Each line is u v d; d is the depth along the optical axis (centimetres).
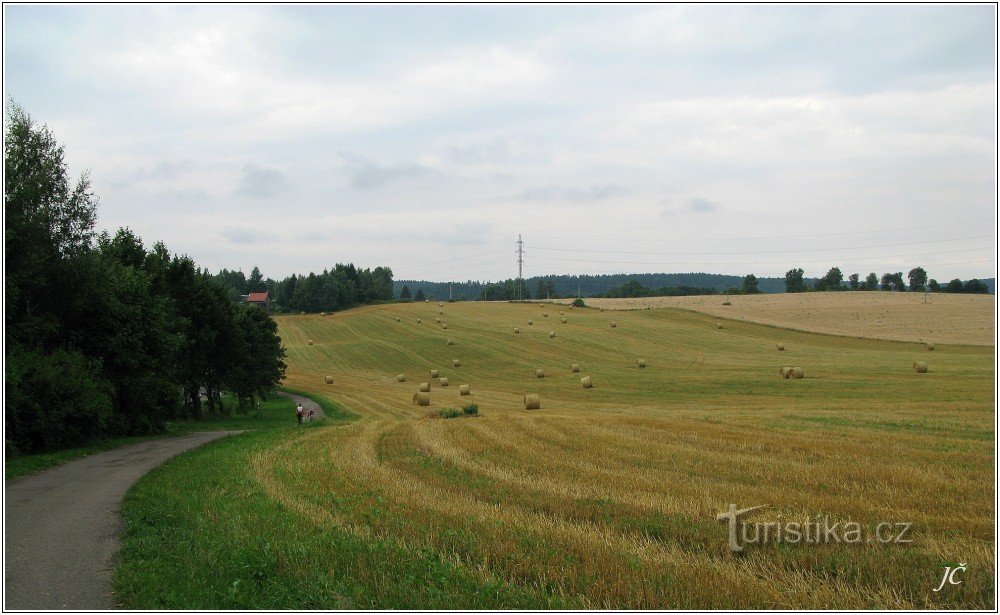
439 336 8231
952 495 1095
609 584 728
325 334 9094
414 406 4216
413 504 1116
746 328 8119
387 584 731
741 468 1388
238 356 4434
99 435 2497
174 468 1662
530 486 1256
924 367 4456
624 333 7956
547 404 3959
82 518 1095
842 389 3816
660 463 1484
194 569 786
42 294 2497
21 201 2409
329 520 1017
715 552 833
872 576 747
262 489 1310
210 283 4391
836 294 11688
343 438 2222
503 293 18738
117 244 3781
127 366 2814
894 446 1600
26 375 2080
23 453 2017
